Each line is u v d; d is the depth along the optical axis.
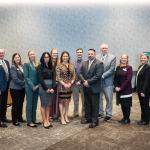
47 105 4.86
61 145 4.11
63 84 5.03
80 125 5.05
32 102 4.96
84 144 4.14
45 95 4.83
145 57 5.03
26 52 9.05
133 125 5.06
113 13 8.21
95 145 4.11
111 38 8.30
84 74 5.05
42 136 4.48
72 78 5.17
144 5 7.99
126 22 8.16
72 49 8.58
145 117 5.08
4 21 9.14
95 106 4.96
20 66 5.08
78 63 5.46
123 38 8.23
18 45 9.10
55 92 5.29
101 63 4.95
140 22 8.07
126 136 4.48
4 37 9.21
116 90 5.09
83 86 5.09
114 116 5.68
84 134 4.57
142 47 8.12
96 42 8.39
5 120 5.23
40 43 8.86
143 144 4.15
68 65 5.12
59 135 4.52
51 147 4.03
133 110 6.16
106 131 4.72
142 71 4.98
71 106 6.49
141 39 8.11
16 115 5.03
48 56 4.85
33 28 8.88
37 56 8.92
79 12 8.41
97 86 4.95
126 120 5.15
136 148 4.00
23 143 4.18
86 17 8.38
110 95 5.34
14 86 4.92
